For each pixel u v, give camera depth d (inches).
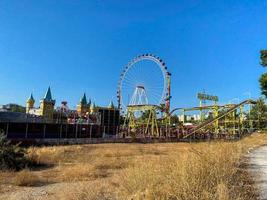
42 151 1553.9
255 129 3489.2
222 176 429.4
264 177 567.8
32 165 1133.7
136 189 420.5
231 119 3875.5
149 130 4190.5
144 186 416.5
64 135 2891.2
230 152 690.8
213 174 420.8
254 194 420.2
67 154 1562.5
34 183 733.9
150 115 4160.9
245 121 3769.7
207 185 373.7
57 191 586.6
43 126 2699.3
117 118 4212.6
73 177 816.9
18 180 733.3
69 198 487.2
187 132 3705.7
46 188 656.4
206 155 520.4
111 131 4126.5
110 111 4185.5
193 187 355.6
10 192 629.0
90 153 1674.5
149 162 514.6
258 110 3673.7
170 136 3607.3
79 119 3789.4
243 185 461.7
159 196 362.3
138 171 455.5
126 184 447.8
